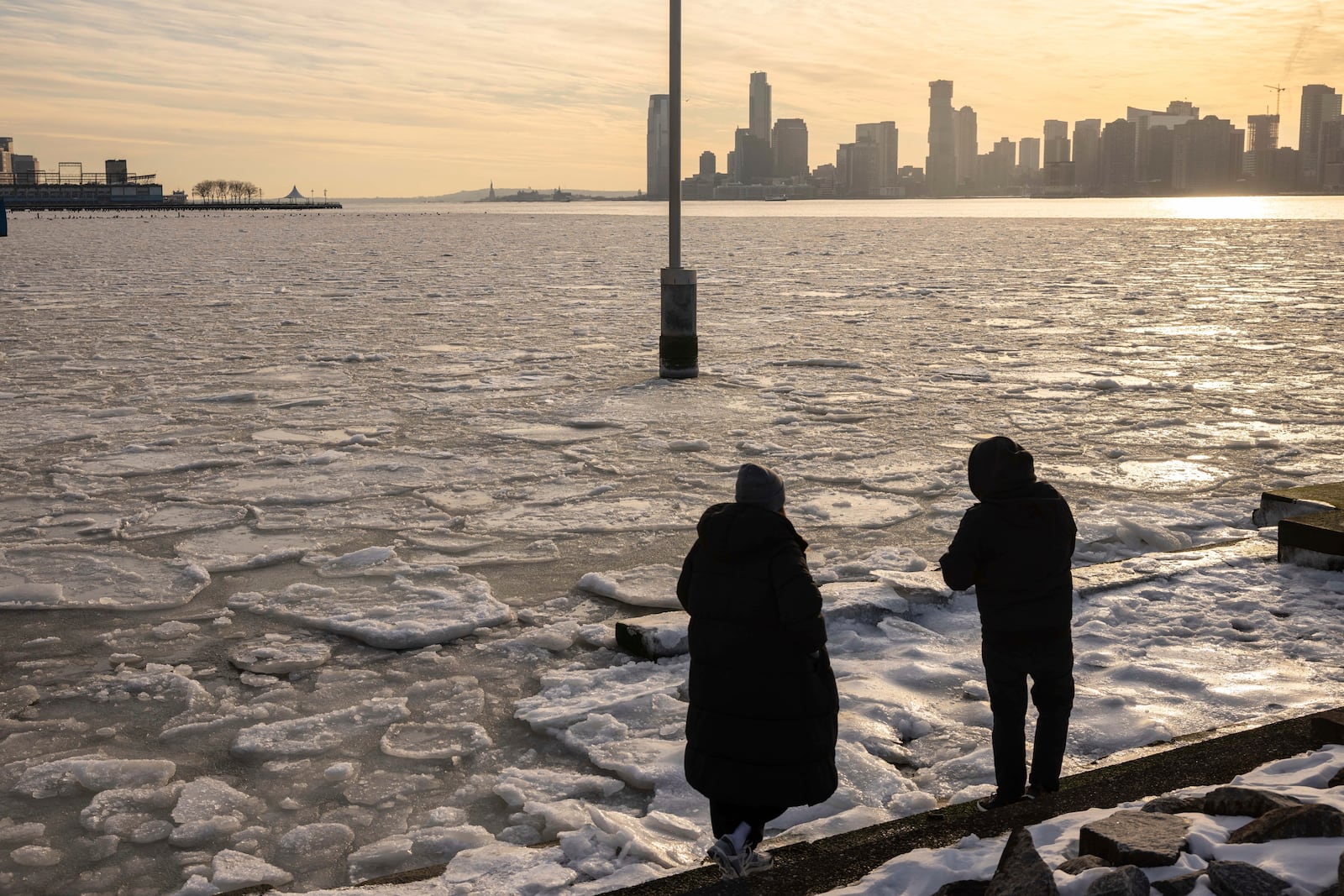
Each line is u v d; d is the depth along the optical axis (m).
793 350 19.02
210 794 4.84
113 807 4.73
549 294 29.77
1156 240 58.19
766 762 3.63
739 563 3.66
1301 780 3.78
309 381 15.97
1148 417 13.11
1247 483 10.06
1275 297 27.39
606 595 7.40
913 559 7.79
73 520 9.06
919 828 3.81
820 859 3.58
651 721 5.51
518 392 15.07
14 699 5.84
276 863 4.34
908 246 53.88
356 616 6.93
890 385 15.52
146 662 6.33
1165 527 8.64
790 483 10.23
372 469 10.81
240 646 6.57
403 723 5.56
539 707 5.68
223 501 9.67
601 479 10.45
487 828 4.61
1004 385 15.47
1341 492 8.45
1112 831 3.23
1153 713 5.33
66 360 17.77
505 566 8.02
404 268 39.78
